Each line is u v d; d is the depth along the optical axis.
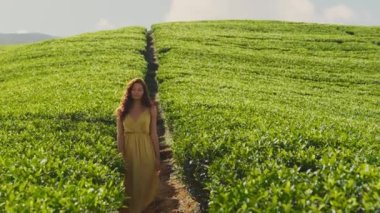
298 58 44.69
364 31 65.75
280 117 17.77
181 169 13.66
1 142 13.70
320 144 12.67
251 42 52.41
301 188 8.45
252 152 11.70
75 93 22.95
